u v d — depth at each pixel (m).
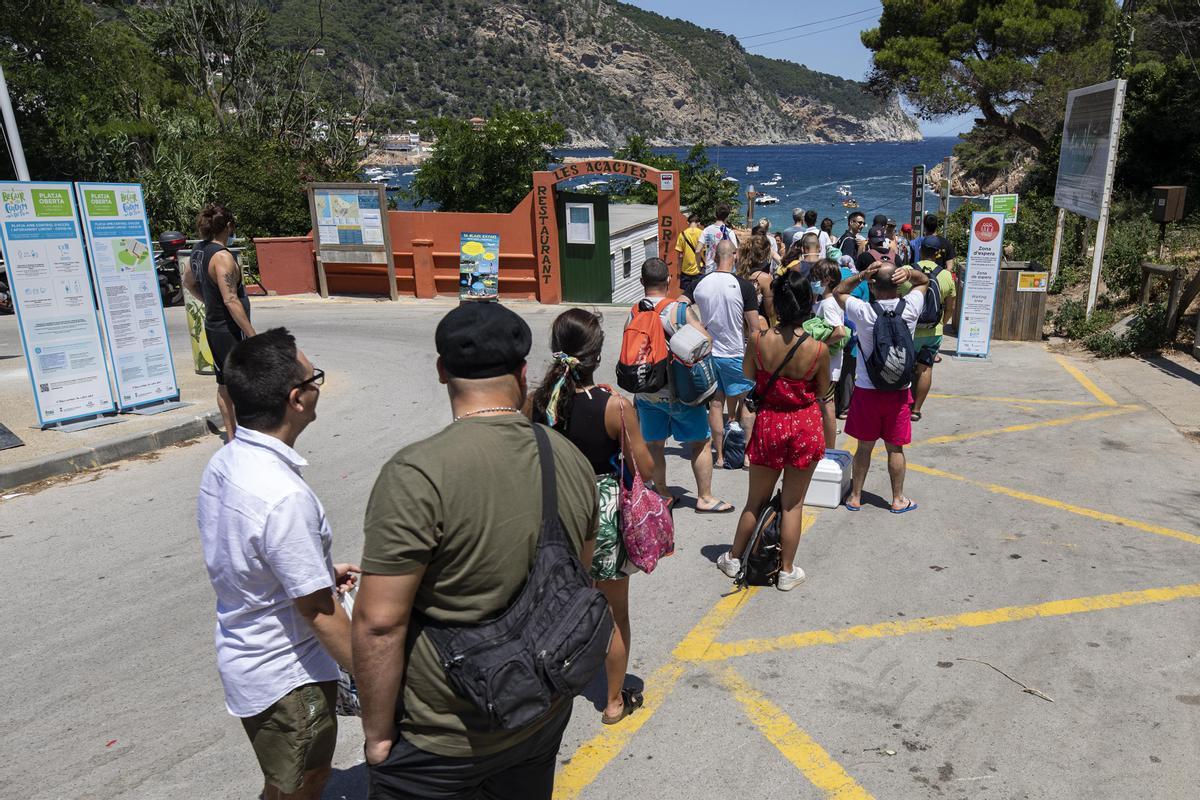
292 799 2.50
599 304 16.36
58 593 4.83
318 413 8.89
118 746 3.43
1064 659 3.96
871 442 5.71
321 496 6.35
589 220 15.99
